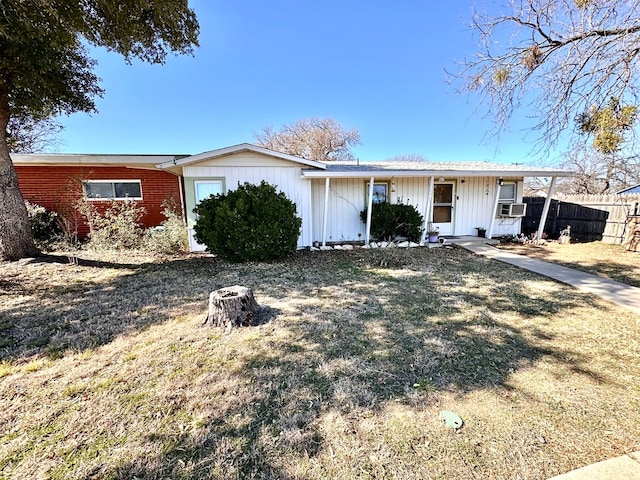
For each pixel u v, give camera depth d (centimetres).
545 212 907
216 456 167
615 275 541
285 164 802
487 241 902
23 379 239
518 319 356
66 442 176
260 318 359
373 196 945
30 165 926
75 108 703
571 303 407
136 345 295
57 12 465
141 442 176
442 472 156
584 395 219
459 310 383
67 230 812
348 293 453
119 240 808
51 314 373
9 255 620
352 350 284
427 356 272
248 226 648
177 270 597
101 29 580
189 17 635
